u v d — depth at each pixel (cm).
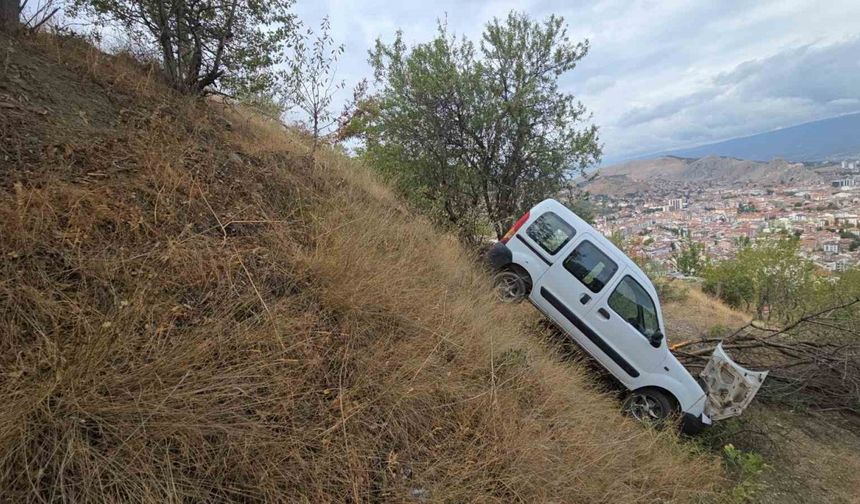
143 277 266
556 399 411
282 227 396
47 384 187
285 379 257
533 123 876
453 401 326
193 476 204
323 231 415
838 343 705
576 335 602
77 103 385
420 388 304
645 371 567
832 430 647
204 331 252
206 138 469
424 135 885
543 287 620
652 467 396
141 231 299
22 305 220
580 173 905
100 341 210
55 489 173
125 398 205
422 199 820
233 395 230
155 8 487
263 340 269
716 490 437
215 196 382
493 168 897
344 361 298
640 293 587
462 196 906
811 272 1491
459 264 609
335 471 236
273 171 490
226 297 291
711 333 919
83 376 201
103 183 311
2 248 232
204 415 216
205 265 302
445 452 285
